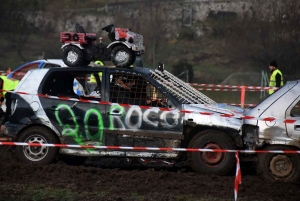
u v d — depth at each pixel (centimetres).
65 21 8719
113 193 1587
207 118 1858
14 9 8462
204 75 6494
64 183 1702
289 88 1816
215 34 7981
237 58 6762
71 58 1997
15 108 1972
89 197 1527
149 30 7644
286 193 1639
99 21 8575
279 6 6450
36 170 1864
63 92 2036
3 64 6881
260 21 6619
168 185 1686
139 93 1941
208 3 8581
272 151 1742
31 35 8194
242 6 8194
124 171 1870
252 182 1767
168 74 2048
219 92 5422
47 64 3466
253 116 1812
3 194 1548
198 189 1658
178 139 1866
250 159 1855
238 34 6912
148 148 1773
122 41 1961
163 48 7512
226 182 1758
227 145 1845
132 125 1891
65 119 1934
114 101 1945
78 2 9294
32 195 1547
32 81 2002
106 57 1992
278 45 6122
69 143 1933
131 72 1948
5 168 1862
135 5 8519
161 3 8431
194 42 7819
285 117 1791
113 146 1872
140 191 1616
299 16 6212
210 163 1862
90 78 2402
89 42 2011
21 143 1825
